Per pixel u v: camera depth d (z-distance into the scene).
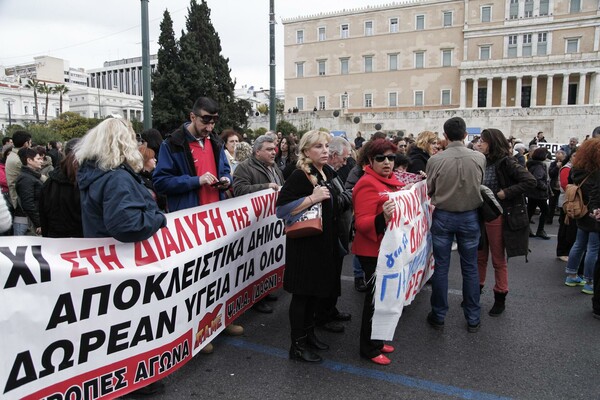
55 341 2.29
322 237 3.33
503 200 4.29
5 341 2.09
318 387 3.11
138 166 2.79
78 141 3.11
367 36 54.06
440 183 3.90
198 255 3.25
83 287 2.40
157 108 35.16
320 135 3.37
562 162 9.16
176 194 3.73
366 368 3.38
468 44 49.84
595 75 44.75
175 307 3.01
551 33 46.84
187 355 3.18
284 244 4.82
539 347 3.73
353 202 3.51
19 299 2.14
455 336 3.96
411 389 3.09
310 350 3.53
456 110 43.44
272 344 3.80
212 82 36.06
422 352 3.65
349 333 4.04
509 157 4.33
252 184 4.64
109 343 2.56
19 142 5.74
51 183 3.12
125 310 2.63
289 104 59.50
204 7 38.69
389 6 52.53
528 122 41.44
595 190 4.69
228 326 3.97
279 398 2.97
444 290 4.07
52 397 2.29
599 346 3.75
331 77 56.47
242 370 3.35
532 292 5.14
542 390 3.08
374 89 54.34
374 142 3.45
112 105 97.31
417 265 3.94
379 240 3.37
